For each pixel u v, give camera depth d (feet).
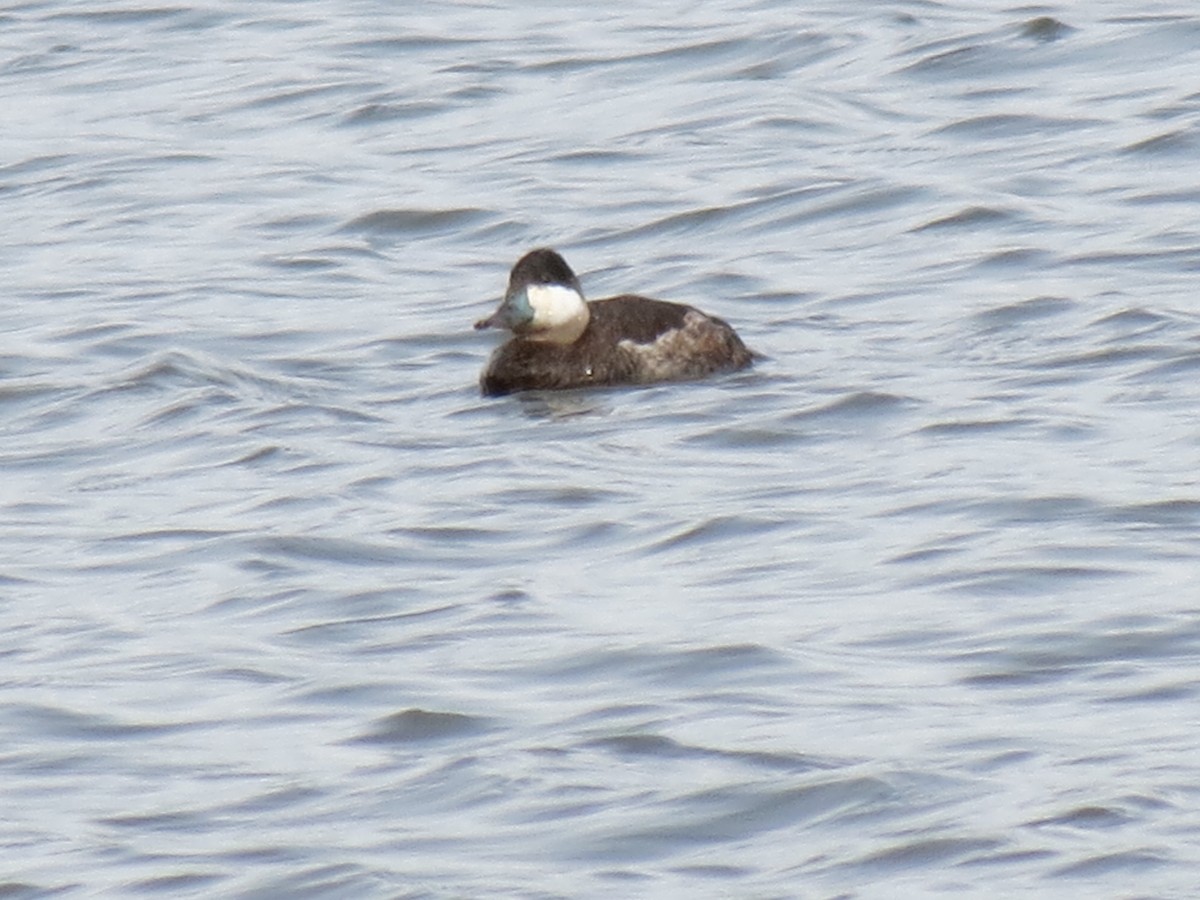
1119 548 45.06
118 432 56.34
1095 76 83.82
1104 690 38.81
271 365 61.41
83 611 44.70
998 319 61.72
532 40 93.91
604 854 34.24
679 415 55.52
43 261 72.59
